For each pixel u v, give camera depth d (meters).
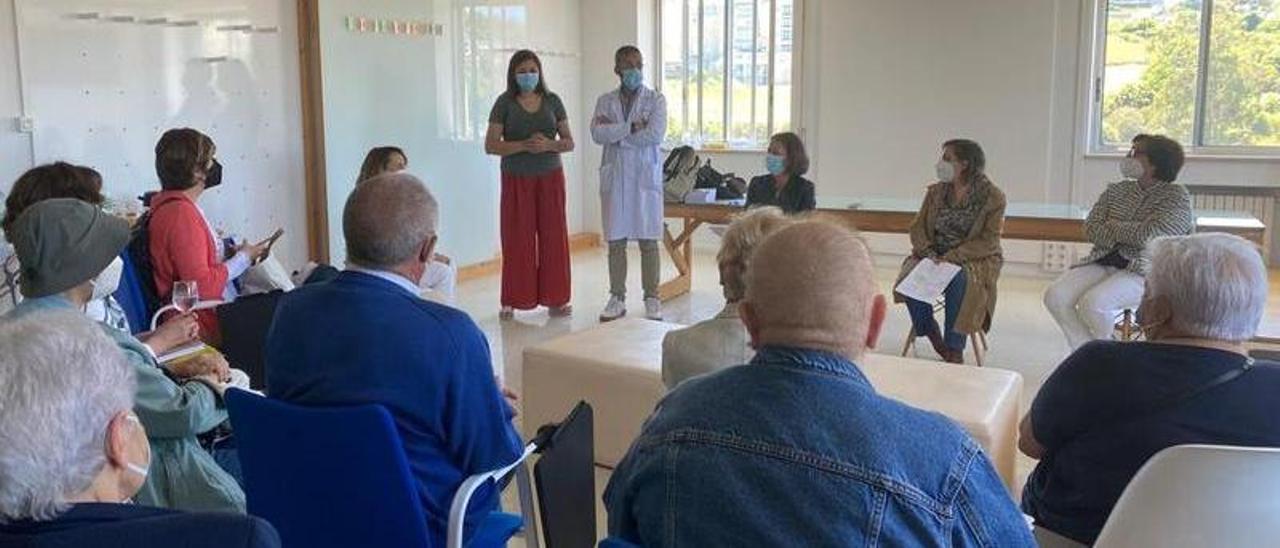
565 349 3.62
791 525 1.17
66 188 2.75
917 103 7.68
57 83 4.98
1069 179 7.34
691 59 8.59
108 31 5.18
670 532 1.22
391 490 1.82
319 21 6.16
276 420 1.86
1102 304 4.41
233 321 3.04
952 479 1.19
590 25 8.52
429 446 1.94
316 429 1.82
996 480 1.25
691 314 6.21
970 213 4.79
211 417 2.21
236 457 2.50
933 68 7.59
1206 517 1.56
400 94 6.76
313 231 6.40
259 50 5.98
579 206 8.80
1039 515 1.98
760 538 1.17
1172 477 1.55
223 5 5.75
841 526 1.16
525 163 5.94
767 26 8.24
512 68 5.85
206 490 2.20
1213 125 7.13
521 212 5.99
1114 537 1.63
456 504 1.94
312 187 6.36
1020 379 3.25
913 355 5.20
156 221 3.33
